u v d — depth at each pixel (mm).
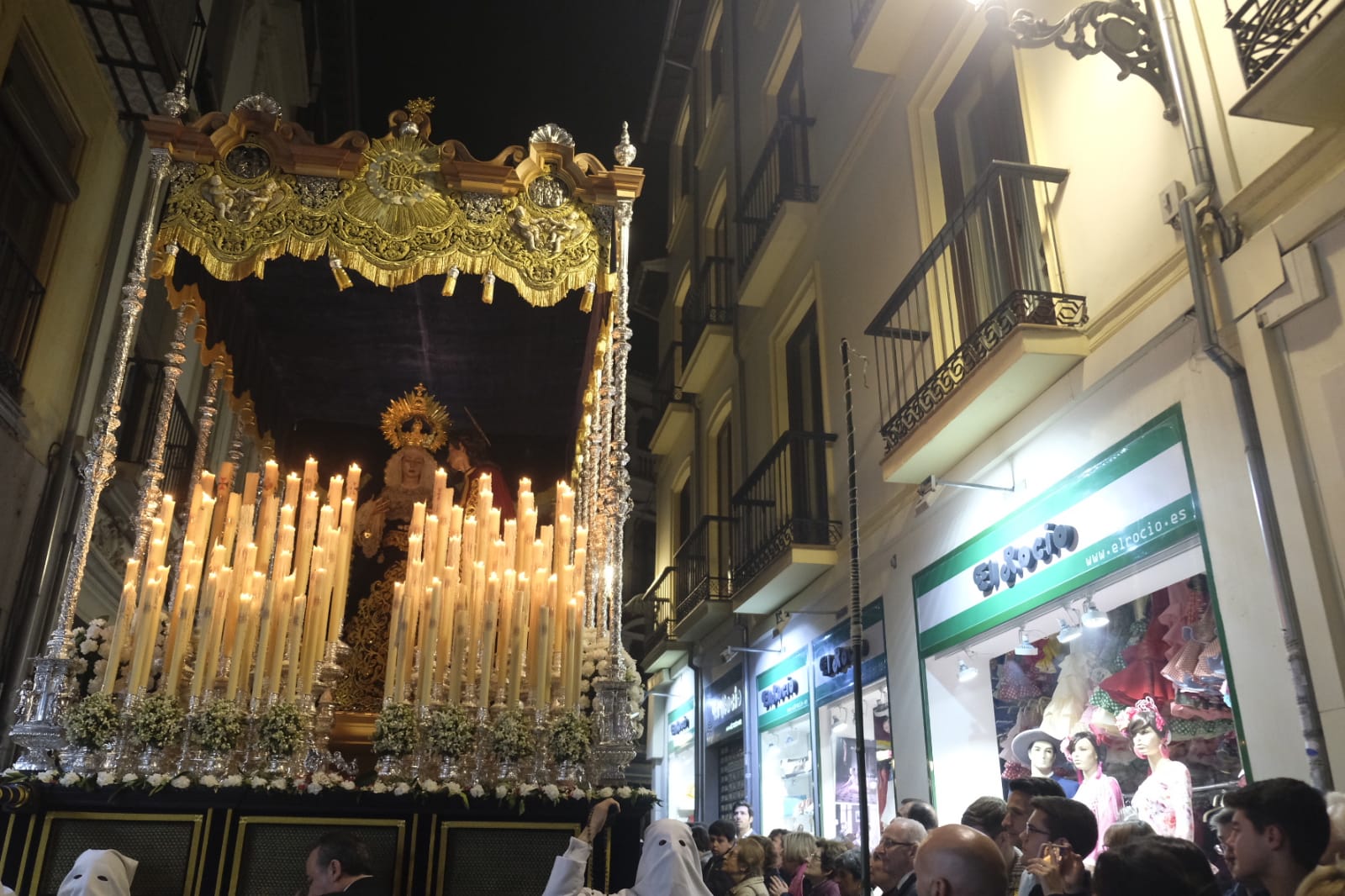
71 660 4188
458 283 6070
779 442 9719
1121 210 5535
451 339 6695
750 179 12406
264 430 7074
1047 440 6012
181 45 8023
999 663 6391
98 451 4582
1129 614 5195
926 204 8023
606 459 5352
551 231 5305
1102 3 5137
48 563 7211
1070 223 6004
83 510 4492
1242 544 4422
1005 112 7293
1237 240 4637
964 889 2398
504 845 4066
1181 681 4777
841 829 8633
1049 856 3016
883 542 8141
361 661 6117
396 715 4242
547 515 7391
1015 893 4070
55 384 7422
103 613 8758
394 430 7223
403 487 6918
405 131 5285
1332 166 4180
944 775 6879
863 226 9195
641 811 4203
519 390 7188
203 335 5980
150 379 8773
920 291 7809
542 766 4320
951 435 6605
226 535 5148
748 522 11078
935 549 7258
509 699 4441
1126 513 5203
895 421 7480
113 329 8258
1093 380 5578
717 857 6258
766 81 12539
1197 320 4652
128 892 3602
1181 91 4922
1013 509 6258
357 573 6578
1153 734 4938
